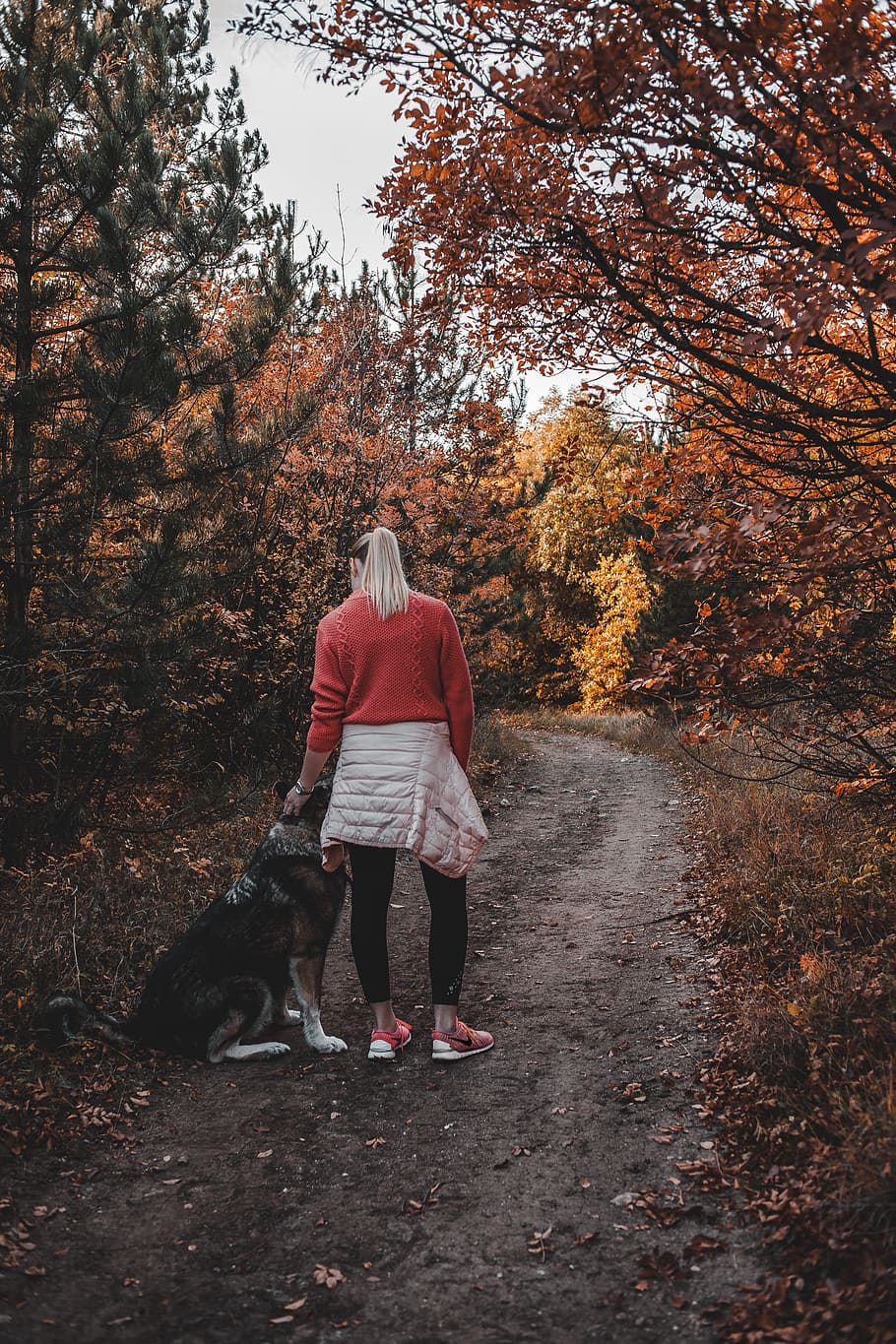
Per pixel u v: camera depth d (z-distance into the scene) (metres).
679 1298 2.13
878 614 3.94
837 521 3.11
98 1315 2.16
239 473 6.32
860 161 2.99
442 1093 3.28
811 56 2.73
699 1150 2.77
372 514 8.88
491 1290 2.23
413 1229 2.51
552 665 30.42
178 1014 3.54
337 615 3.45
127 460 5.45
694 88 2.61
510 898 6.11
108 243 5.14
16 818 5.61
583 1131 2.95
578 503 26.42
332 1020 4.02
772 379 3.85
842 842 5.06
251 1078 3.45
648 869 6.53
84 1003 3.53
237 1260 2.39
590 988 4.29
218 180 5.71
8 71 4.98
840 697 4.15
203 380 6.03
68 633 5.63
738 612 3.48
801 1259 2.14
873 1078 2.71
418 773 3.31
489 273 3.73
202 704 7.43
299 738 8.51
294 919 3.62
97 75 5.45
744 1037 3.29
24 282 5.35
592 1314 2.12
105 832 6.15
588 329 3.83
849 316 3.74
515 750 13.35
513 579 27.83
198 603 5.63
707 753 10.01
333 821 3.38
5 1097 3.06
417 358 8.95
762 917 4.45
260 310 6.18
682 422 3.98
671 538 3.37
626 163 3.07
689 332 3.71
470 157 3.27
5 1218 2.51
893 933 3.75
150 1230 2.54
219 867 5.79
